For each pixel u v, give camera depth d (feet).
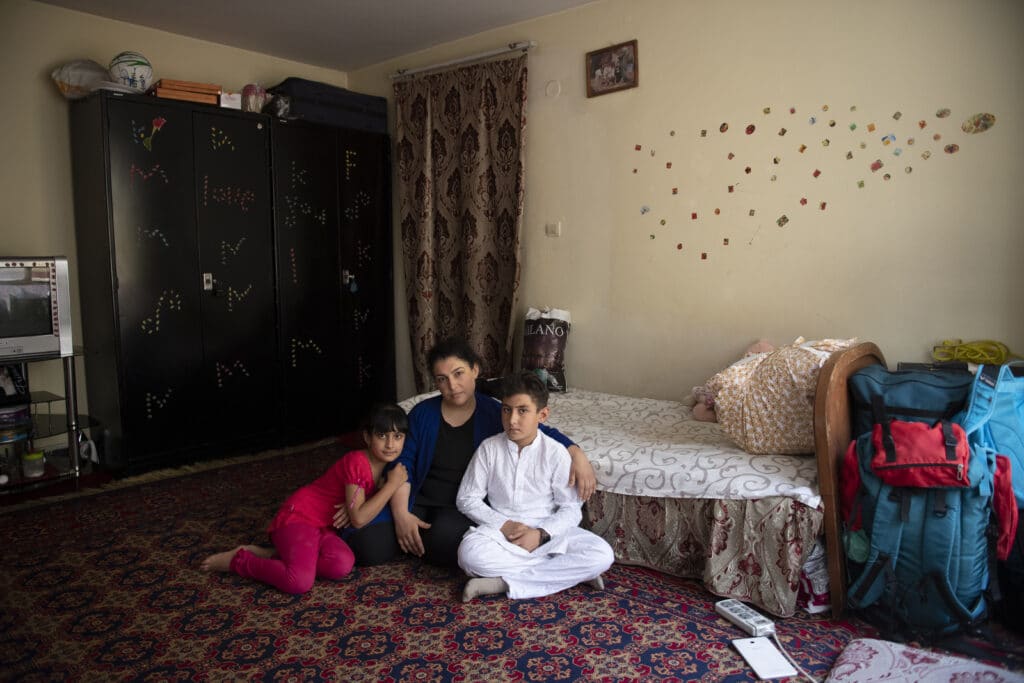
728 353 10.32
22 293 10.21
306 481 11.03
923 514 6.12
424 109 13.37
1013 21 7.57
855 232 8.95
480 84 12.49
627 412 9.99
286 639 6.37
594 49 11.33
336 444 13.38
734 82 9.87
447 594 7.21
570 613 6.79
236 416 12.53
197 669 5.90
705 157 10.27
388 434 7.63
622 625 6.56
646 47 10.73
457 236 13.23
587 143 11.60
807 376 7.09
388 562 7.99
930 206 8.33
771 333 9.86
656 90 10.70
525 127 12.11
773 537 6.70
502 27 12.42
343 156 13.64
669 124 10.61
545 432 7.64
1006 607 6.37
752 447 7.48
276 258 12.74
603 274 11.67
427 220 13.47
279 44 13.41
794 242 9.51
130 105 10.89
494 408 8.02
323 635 6.43
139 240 11.15
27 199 11.35
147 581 7.56
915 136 8.38
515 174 12.27
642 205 11.06
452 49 13.20
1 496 10.30
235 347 12.41
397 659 6.02
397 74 13.78
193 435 12.01
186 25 12.31
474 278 12.89
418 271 13.73
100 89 10.68
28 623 6.69
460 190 13.01
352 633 6.46
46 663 6.01
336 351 13.88
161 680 5.75
